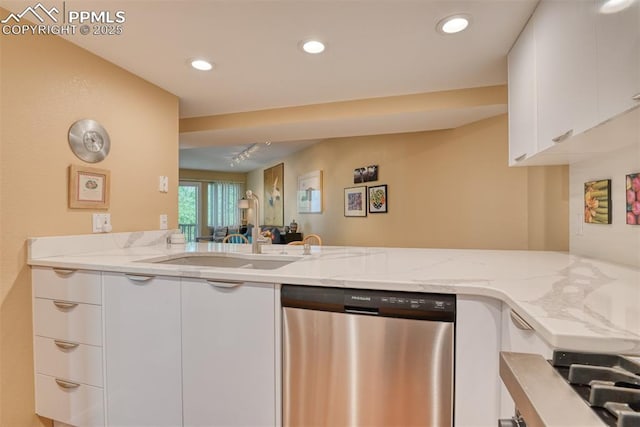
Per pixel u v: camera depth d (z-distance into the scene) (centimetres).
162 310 142
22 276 160
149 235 229
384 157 402
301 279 125
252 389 132
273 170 729
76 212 184
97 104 195
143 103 227
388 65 208
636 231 137
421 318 113
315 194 533
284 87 241
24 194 160
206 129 305
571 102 116
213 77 225
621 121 96
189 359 139
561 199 230
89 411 153
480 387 109
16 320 157
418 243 362
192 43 182
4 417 154
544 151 146
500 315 107
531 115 154
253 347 131
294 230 592
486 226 292
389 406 116
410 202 371
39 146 166
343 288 122
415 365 114
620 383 57
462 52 191
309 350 125
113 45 184
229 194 939
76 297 155
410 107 254
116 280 149
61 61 176
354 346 120
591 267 142
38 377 162
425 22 162
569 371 61
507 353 71
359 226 439
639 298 94
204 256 203
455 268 141
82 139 186
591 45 103
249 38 177
